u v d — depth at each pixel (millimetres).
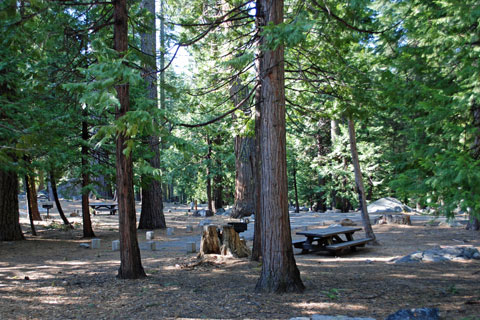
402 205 24969
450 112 5230
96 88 5766
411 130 6250
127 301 6551
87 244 13742
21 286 7645
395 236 14805
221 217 24875
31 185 22422
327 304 6008
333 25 8203
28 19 7812
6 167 10570
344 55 9570
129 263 8391
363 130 27859
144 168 7309
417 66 7070
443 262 9141
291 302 6184
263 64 7223
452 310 5277
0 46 10102
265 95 7086
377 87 8148
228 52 9508
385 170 26703
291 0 9250
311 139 29297
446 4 5594
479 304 5488
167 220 24328
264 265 7047
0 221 14789
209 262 10047
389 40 7855
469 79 5262
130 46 9391
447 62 6516
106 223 22609
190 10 9992
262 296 6617
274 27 5691
